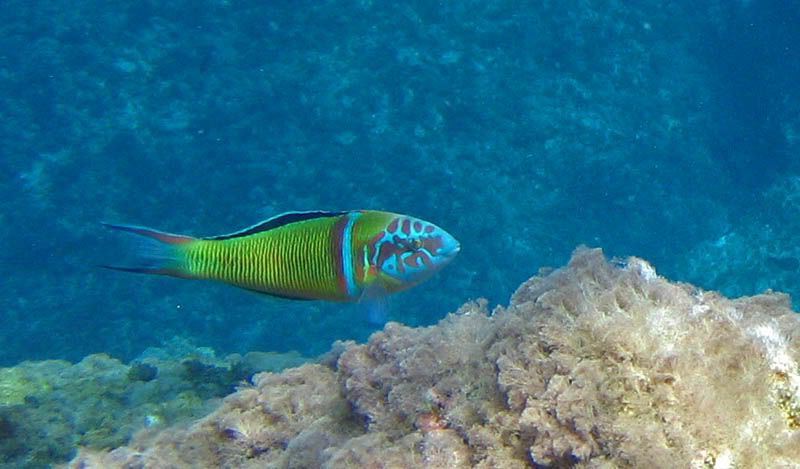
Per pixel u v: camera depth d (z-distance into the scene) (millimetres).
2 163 14977
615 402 2488
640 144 18016
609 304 2881
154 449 4188
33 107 15609
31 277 14195
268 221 2473
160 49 16609
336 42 17344
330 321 14383
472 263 15500
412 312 14867
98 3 16938
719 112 19266
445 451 2785
